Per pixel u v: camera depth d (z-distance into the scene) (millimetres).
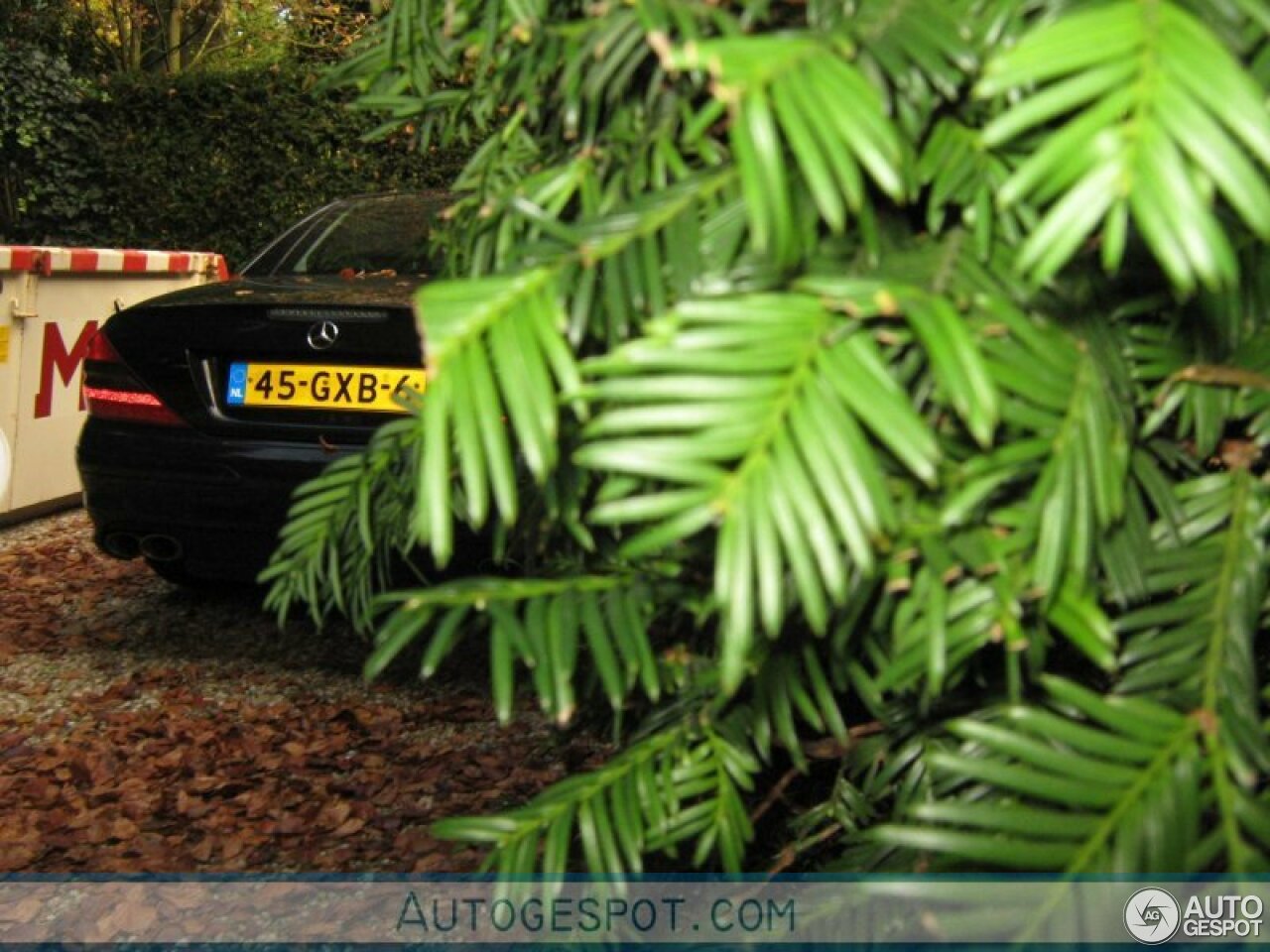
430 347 857
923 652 978
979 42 929
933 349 820
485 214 1241
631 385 837
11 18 12102
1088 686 1229
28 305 5672
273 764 3436
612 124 1181
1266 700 1060
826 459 810
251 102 10195
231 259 10375
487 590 1073
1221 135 714
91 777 3402
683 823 1226
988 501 994
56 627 4562
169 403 3945
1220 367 1049
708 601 1121
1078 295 1021
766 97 787
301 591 1600
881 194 1041
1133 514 1028
